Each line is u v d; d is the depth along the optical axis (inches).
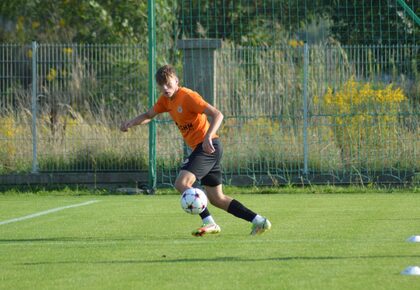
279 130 1831.9
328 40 2416.3
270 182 1809.8
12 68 1847.9
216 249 877.8
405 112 1824.6
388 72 1852.9
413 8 2278.5
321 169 1817.2
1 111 1851.6
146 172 1828.2
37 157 1844.2
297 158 1823.3
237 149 1828.2
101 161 1835.6
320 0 2554.1
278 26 2620.6
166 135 1815.9
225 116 1841.8
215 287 658.8
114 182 1833.2
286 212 1305.4
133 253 860.6
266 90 1856.5
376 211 1311.5
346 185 1813.5
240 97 1844.2
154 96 1761.8
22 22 3051.2
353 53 1860.2
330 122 1829.5
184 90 984.3
